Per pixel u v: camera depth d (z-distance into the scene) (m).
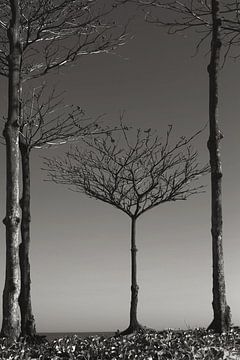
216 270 14.72
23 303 16.06
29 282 16.30
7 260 13.42
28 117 17.28
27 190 16.88
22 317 15.96
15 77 14.40
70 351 12.48
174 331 14.94
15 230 13.57
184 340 13.20
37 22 16.97
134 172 19.09
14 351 12.24
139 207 18.81
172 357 11.88
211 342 13.09
